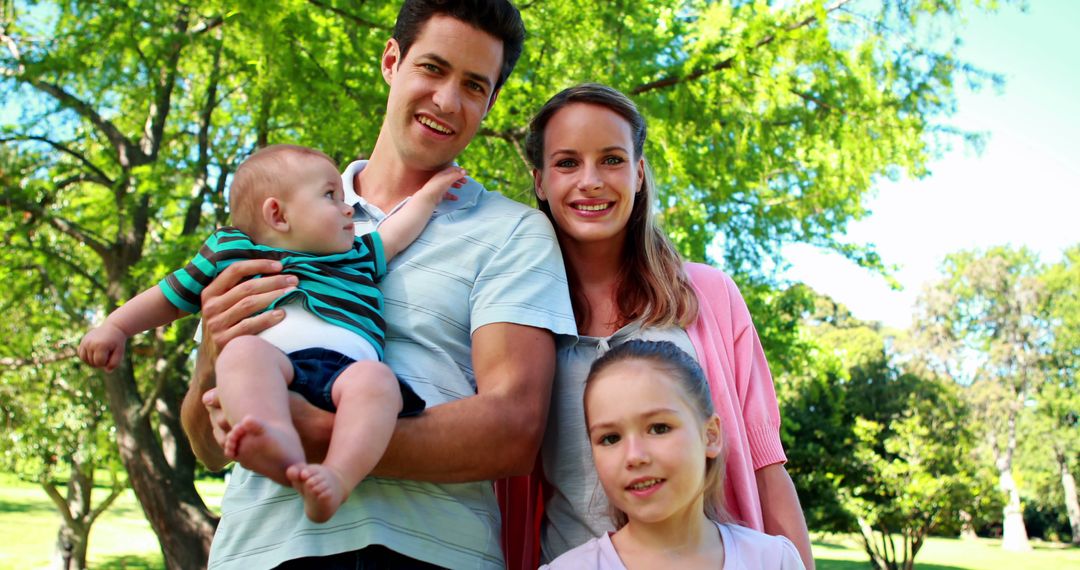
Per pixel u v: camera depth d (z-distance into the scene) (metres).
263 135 10.26
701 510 2.09
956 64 9.34
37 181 11.70
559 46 8.86
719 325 2.62
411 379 2.12
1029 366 43.69
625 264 2.65
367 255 2.20
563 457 2.39
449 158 2.48
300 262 2.12
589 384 2.13
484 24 2.42
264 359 1.85
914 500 17.61
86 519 18.30
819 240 12.28
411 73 2.42
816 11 8.60
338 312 2.06
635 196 2.64
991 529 43.56
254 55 8.56
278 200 2.18
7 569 17.28
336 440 1.76
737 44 8.91
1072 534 41.56
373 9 8.02
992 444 42.16
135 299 2.20
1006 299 44.16
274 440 1.66
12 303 13.36
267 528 1.99
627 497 2.02
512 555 2.60
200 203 11.40
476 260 2.27
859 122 9.60
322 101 8.16
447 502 2.05
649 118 8.78
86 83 10.49
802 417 18.33
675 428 2.02
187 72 11.82
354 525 1.93
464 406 2.00
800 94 9.78
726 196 10.13
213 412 1.87
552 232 2.41
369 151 8.13
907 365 44.34
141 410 11.67
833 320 42.22
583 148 2.48
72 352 13.77
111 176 13.58
